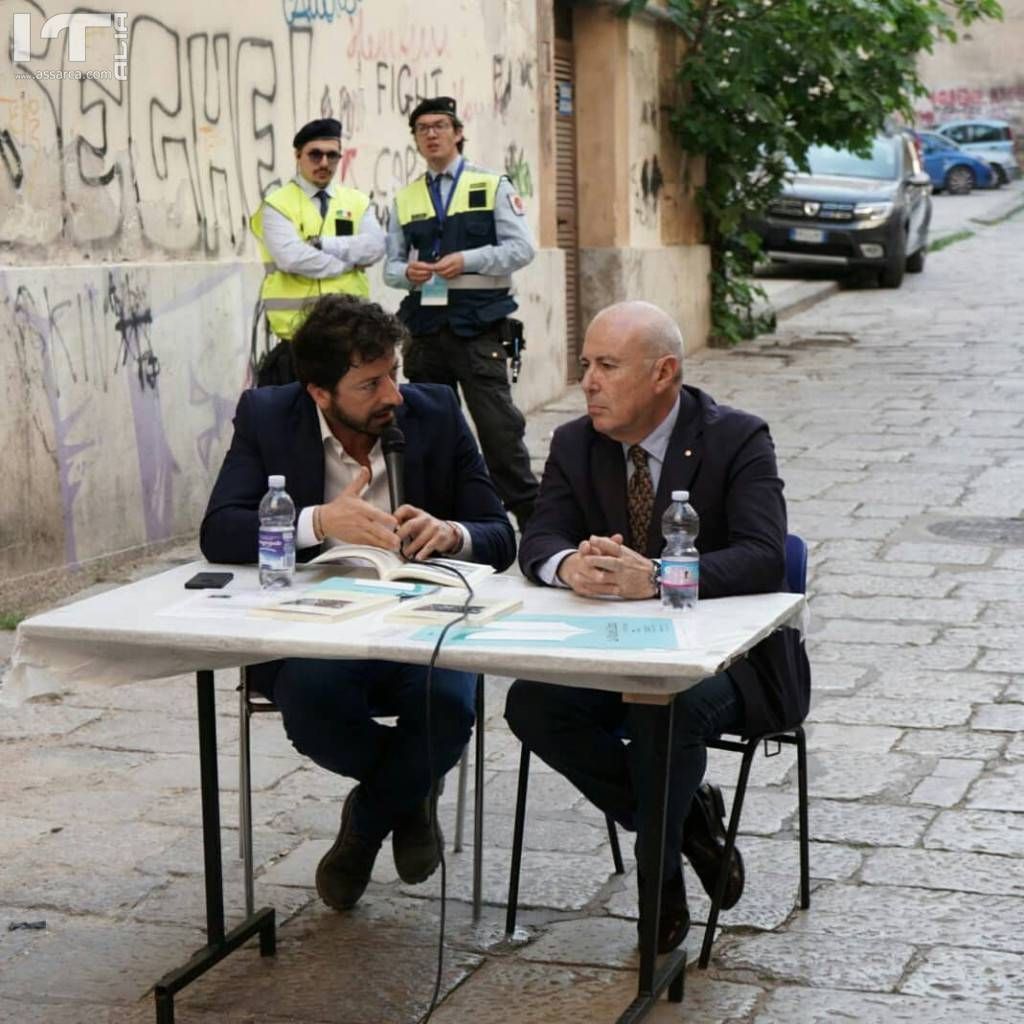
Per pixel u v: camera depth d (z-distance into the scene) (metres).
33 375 7.18
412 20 10.62
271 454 4.18
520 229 8.14
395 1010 3.72
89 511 7.56
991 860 4.45
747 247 16.59
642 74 14.44
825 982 3.79
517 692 3.85
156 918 4.21
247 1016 3.71
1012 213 34.12
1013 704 5.76
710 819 3.96
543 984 3.82
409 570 3.82
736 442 3.92
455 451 4.32
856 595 7.23
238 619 3.48
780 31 15.02
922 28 15.26
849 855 4.50
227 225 8.66
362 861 4.15
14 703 3.50
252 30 8.86
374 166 10.26
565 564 3.78
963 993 3.72
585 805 4.95
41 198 7.32
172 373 8.15
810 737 5.45
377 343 3.99
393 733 4.04
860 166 21.47
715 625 3.42
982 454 10.45
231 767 5.27
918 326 17.42
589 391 3.92
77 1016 3.72
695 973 3.85
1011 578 7.48
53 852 4.62
